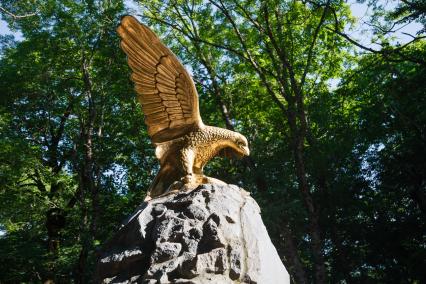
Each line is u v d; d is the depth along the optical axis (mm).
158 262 4168
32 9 16266
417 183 16375
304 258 17406
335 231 16688
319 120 16062
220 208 4504
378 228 16984
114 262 4367
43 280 15758
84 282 14211
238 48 17562
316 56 17781
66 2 16562
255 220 4680
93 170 17062
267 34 16203
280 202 14328
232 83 18250
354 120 18234
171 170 5352
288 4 16578
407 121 15539
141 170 17422
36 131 18516
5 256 14883
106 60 17531
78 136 18203
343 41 17109
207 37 17359
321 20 15250
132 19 5102
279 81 16484
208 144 5332
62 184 16703
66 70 18172
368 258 17188
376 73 15602
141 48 5258
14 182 15625
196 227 4324
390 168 16859
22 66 17172
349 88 17203
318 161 15859
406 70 18297
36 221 16391
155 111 5371
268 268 4375
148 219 4621
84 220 15539
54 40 16703
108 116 18266
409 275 16375
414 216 16562
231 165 16188
